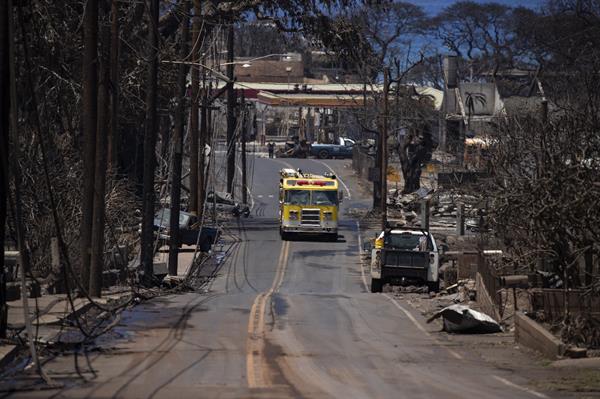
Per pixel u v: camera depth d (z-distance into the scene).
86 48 53.62
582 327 43.56
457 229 103.69
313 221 114.88
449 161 181.62
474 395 28.80
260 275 90.44
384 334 46.84
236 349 39.53
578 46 168.12
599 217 47.59
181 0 88.75
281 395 28.16
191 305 57.25
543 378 33.41
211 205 136.00
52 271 54.28
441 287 80.19
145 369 33.75
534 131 61.12
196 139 107.75
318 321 51.16
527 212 50.50
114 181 81.44
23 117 66.62
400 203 152.62
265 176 195.00
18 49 61.19
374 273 78.56
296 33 107.50
